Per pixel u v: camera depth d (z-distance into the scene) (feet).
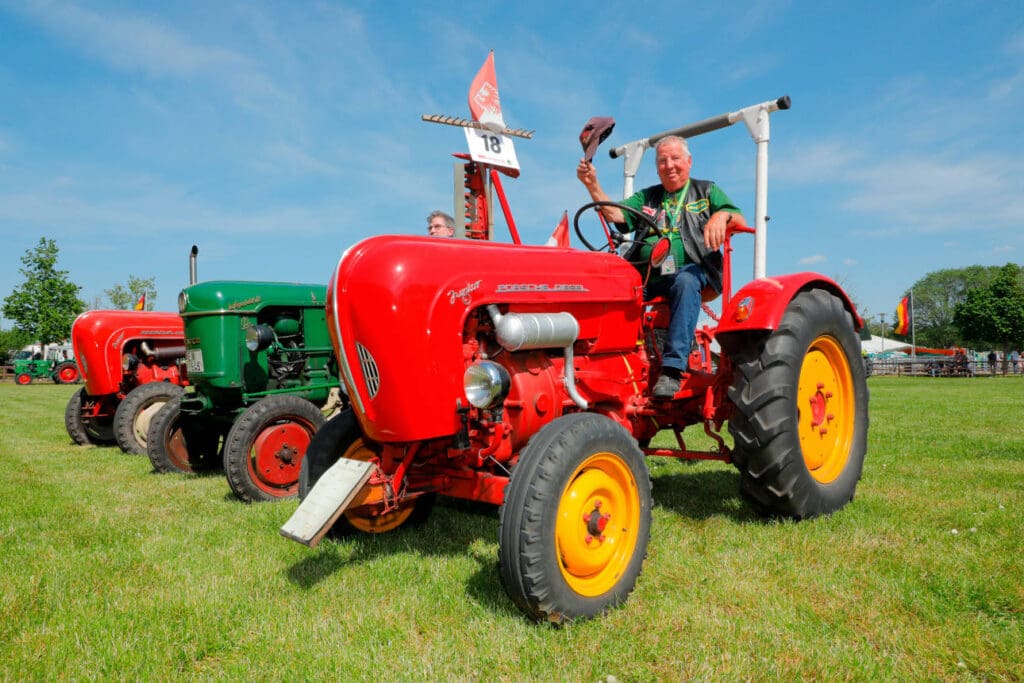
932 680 5.94
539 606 7.01
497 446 8.30
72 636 7.13
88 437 24.16
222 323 16.35
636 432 10.98
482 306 8.40
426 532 10.90
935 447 18.12
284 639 7.01
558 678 6.10
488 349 8.63
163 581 8.81
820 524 10.42
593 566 7.66
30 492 14.98
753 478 10.35
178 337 24.17
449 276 7.94
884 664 6.17
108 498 14.29
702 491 13.33
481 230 14.55
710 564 8.93
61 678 6.32
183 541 10.60
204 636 7.11
